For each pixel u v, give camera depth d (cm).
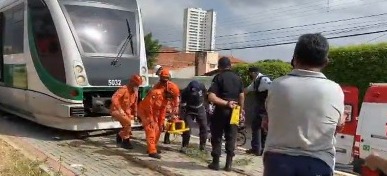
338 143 906
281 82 354
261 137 945
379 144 752
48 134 1116
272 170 345
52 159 817
